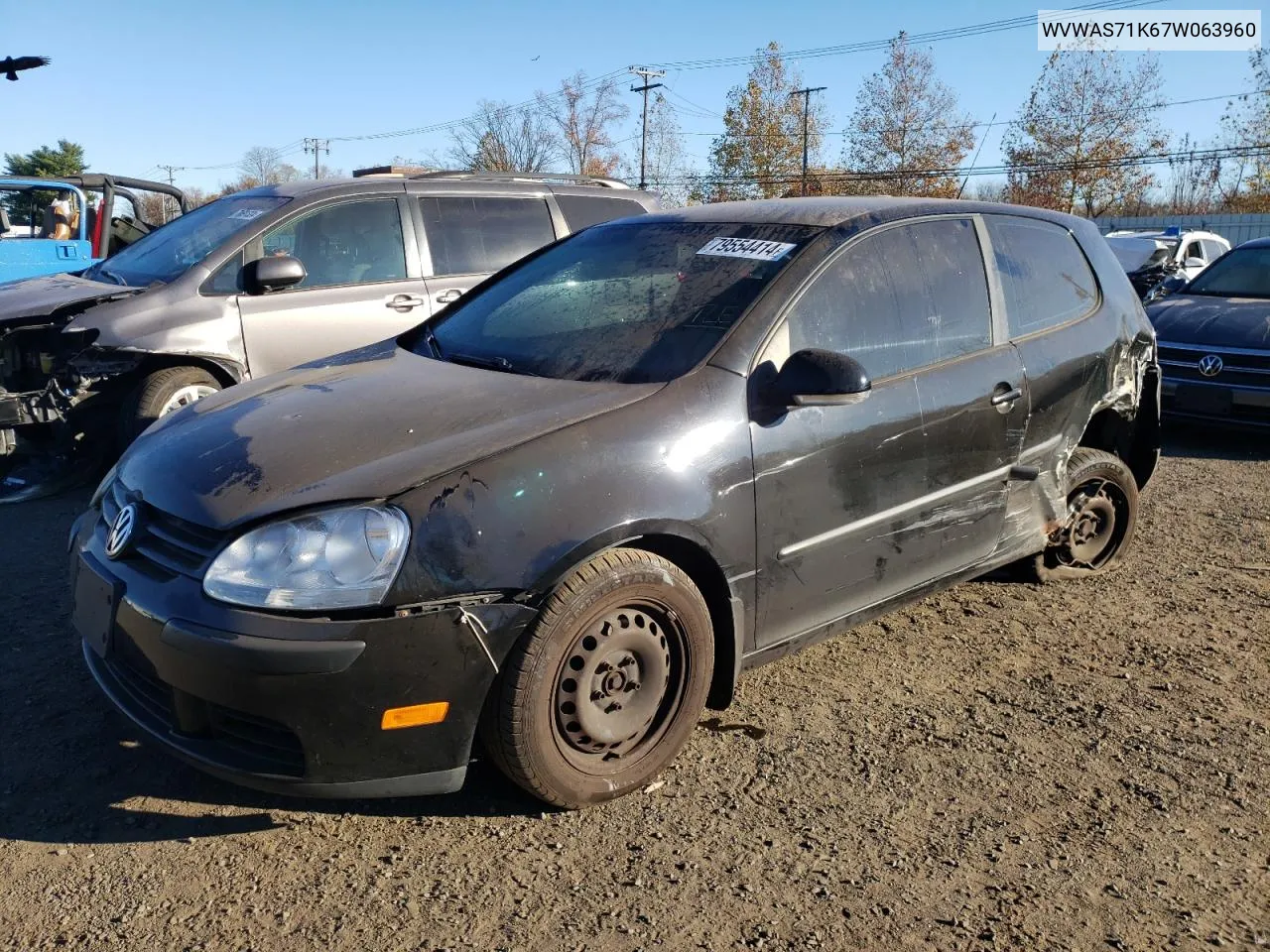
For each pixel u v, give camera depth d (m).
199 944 2.34
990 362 3.79
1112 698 3.64
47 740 3.20
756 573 3.08
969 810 2.93
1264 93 34.88
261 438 2.88
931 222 3.83
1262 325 7.85
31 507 5.71
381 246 6.46
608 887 2.56
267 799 2.92
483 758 2.80
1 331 5.73
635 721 2.90
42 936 2.35
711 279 3.43
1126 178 36.88
